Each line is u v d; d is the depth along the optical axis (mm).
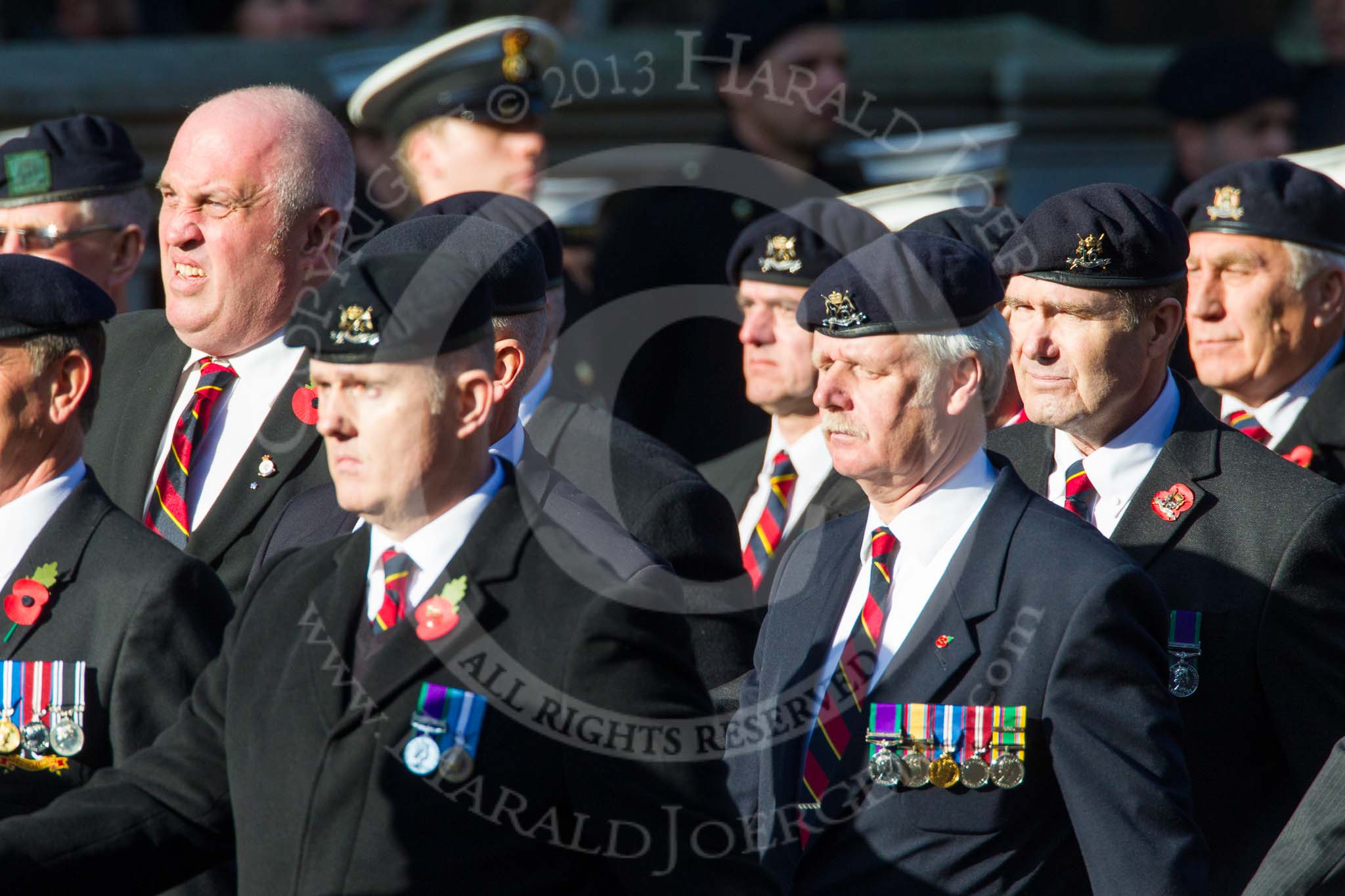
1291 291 16375
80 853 11203
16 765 12836
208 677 11922
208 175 15789
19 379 13070
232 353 16266
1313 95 27969
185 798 11531
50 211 18859
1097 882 11508
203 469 16141
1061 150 31969
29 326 13039
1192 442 14273
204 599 13086
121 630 12797
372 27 34188
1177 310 14016
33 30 35562
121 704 12688
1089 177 31984
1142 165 32000
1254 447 14258
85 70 31250
